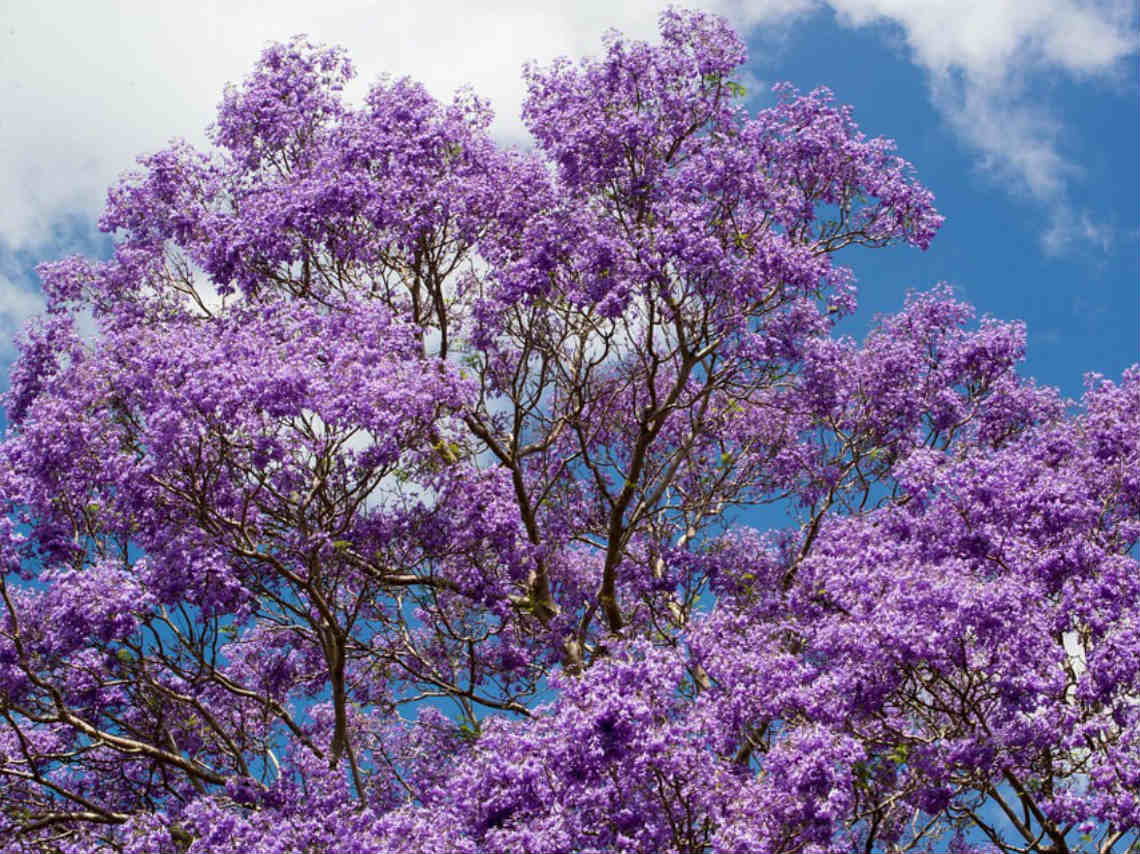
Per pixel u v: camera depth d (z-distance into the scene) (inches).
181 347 497.4
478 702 628.1
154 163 658.8
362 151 610.5
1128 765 423.2
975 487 528.7
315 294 615.8
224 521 500.7
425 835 399.9
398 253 625.9
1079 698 450.9
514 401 629.3
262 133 668.7
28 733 554.6
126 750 510.9
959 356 719.7
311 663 661.9
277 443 474.0
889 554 510.6
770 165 674.2
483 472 607.8
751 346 611.5
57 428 508.1
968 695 480.4
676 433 745.6
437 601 622.8
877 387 707.4
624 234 601.6
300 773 516.4
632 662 421.1
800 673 477.1
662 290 586.9
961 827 522.6
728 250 598.5
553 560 676.7
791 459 707.4
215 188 669.3
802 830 418.0
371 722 637.9
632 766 406.0
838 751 421.4
